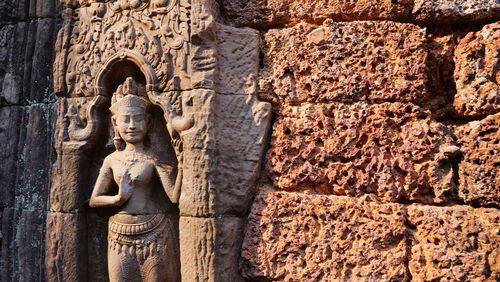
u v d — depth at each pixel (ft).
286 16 8.04
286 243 7.32
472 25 7.41
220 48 7.79
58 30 8.95
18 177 9.27
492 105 6.88
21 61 9.43
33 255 8.79
